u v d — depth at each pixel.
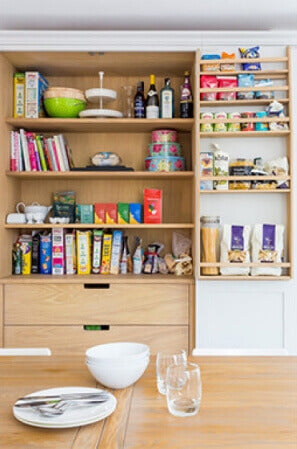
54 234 3.27
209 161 3.01
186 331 3.05
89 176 3.28
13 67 3.29
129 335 3.05
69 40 3.01
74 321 3.06
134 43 3.02
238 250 2.99
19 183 3.47
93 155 3.40
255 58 2.99
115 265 3.27
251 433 1.14
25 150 3.24
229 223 3.07
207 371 1.64
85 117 3.27
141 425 1.19
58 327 3.06
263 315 3.01
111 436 1.12
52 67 3.31
